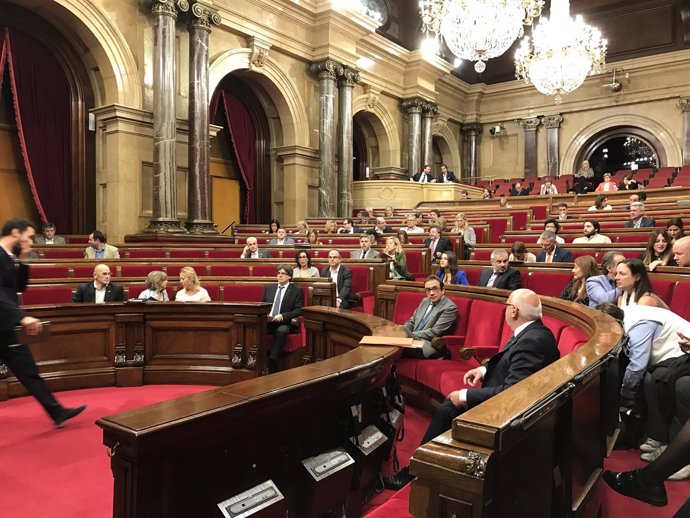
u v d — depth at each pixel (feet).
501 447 4.34
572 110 68.95
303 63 51.37
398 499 6.73
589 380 6.40
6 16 34.81
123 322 16.98
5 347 12.27
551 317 12.80
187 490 6.06
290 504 7.34
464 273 20.75
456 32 42.50
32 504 9.23
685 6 61.57
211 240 38.34
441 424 9.53
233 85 49.11
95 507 9.12
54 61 37.24
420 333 15.23
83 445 11.93
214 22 40.93
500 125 74.13
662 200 35.96
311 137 52.24
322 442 7.93
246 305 17.01
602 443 7.72
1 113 36.14
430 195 57.93
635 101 64.95
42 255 27.25
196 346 17.49
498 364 9.51
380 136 62.90
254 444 6.81
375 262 24.38
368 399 9.39
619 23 65.92
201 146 40.04
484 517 4.22
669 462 8.09
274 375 7.39
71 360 16.55
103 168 38.34
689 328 10.77
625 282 12.18
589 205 39.91
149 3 38.14
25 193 37.24
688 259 14.92
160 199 37.52
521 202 46.14
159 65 37.47
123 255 30.12
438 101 70.18
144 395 16.07
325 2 49.47
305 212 51.44
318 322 14.93
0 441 12.15
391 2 62.34
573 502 6.31
